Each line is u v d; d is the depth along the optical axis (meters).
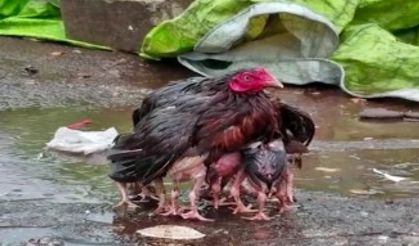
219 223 7.57
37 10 16.45
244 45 13.30
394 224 7.61
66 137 9.89
